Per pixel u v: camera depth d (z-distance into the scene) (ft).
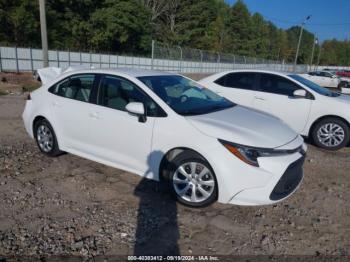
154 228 10.91
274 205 13.05
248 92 23.38
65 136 15.81
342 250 10.23
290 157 11.50
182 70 138.00
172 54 133.08
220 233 10.82
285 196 11.69
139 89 13.38
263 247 10.18
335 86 83.41
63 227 10.69
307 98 21.54
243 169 11.03
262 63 199.93
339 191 14.74
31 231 10.39
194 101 13.93
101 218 11.37
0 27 104.63
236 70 24.64
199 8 190.29
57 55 95.35
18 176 14.61
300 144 12.39
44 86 17.20
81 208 12.00
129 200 12.80
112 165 14.17
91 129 14.51
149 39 145.89
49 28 114.73
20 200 12.39
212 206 12.67
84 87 15.17
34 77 64.90
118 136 13.60
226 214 12.11
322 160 19.20
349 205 13.35
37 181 14.16
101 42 129.80
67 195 12.99
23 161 16.46
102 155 14.39
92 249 9.64
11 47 84.12
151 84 13.75
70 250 9.55
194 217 11.74
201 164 11.75
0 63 82.28
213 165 11.31
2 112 28.89
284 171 11.12
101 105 14.30
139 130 12.89
